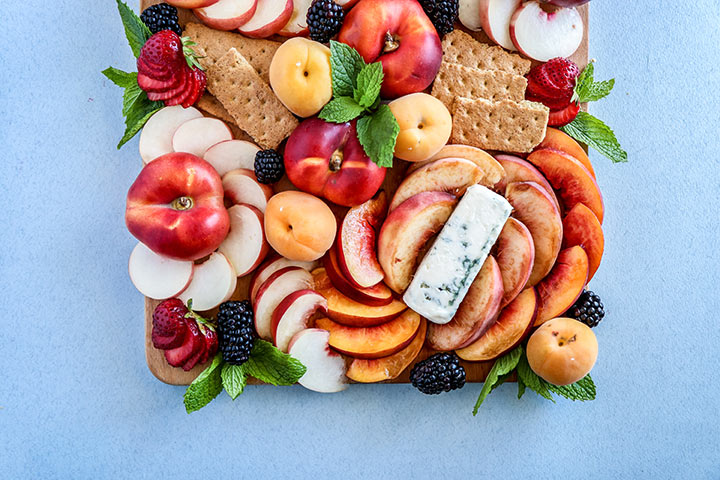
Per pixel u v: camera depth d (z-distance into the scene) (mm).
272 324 656
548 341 652
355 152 637
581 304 673
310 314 653
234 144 661
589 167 677
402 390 710
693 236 739
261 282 664
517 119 666
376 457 709
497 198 645
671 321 735
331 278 663
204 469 706
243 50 665
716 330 736
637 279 735
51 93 722
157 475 707
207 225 631
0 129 719
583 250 665
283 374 651
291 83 629
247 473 706
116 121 724
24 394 708
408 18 642
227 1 646
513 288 657
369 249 659
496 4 666
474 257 646
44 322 713
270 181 651
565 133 682
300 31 667
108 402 710
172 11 651
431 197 654
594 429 725
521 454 719
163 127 667
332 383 667
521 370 675
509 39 677
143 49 628
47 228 717
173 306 638
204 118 663
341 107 630
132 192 634
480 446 715
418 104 637
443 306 649
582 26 680
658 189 739
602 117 739
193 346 637
